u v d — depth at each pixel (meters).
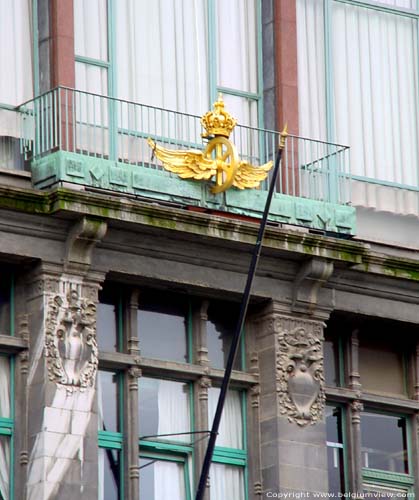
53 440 50.28
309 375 53.97
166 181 52.41
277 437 53.22
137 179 52.03
